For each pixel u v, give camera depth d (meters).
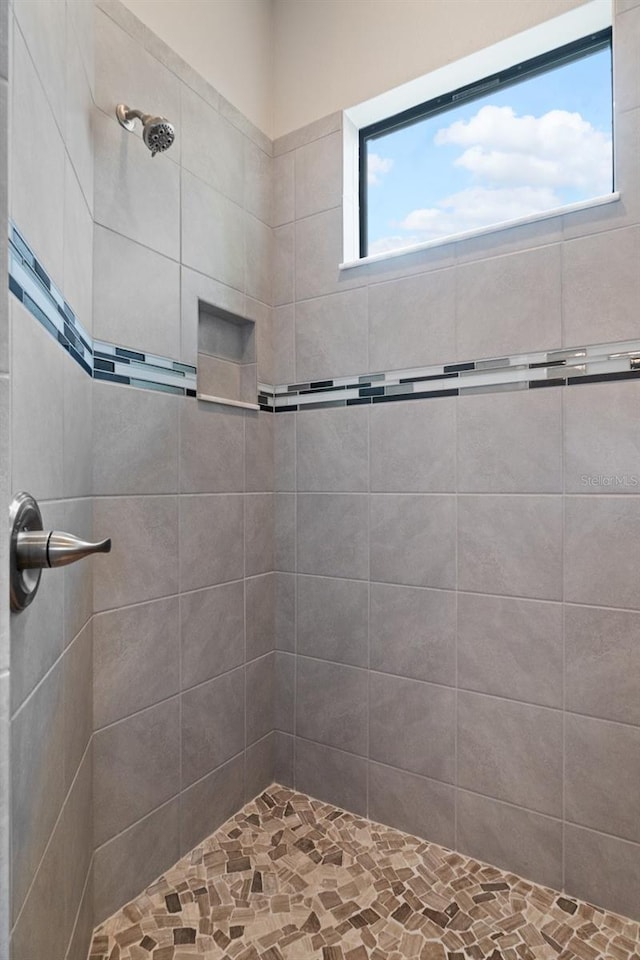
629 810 1.42
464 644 1.65
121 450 1.44
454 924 1.38
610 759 1.44
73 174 1.13
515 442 1.57
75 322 1.16
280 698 2.01
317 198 1.93
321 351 1.92
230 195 1.83
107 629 1.41
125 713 1.45
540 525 1.54
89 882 1.29
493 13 1.64
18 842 0.72
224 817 1.79
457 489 1.66
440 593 1.69
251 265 1.92
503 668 1.59
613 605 1.44
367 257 1.85
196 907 1.43
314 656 1.93
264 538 1.97
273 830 1.75
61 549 0.69
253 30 1.95
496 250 1.60
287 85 2.01
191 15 1.68
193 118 1.68
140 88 1.50
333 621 1.89
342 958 1.28
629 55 1.42
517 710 1.57
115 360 1.42
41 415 0.88
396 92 1.80
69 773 1.07
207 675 1.72
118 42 1.43
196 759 1.68
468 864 1.61
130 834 1.46
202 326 1.81
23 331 0.77
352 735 1.85
